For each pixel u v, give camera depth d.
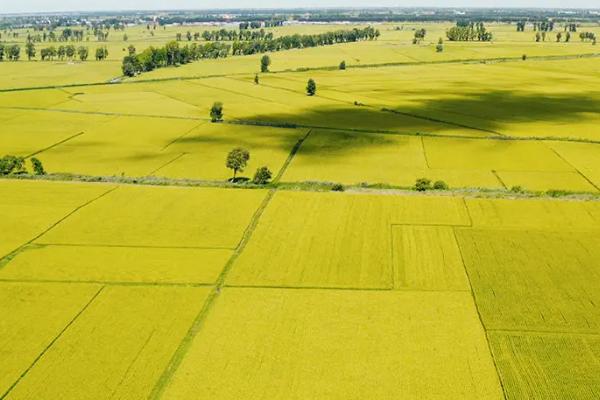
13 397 38.84
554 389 39.53
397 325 47.28
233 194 78.69
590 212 71.25
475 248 61.47
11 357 43.12
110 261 59.00
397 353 43.53
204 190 80.50
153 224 68.56
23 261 59.16
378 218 69.81
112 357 43.06
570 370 41.47
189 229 67.00
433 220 69.12
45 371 41.53
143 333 46.12
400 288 53.34
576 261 58.16
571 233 64.88
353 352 43.62
